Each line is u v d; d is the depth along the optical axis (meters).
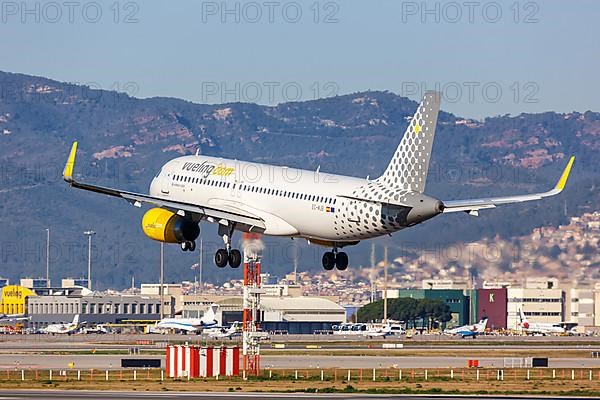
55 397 194.12
